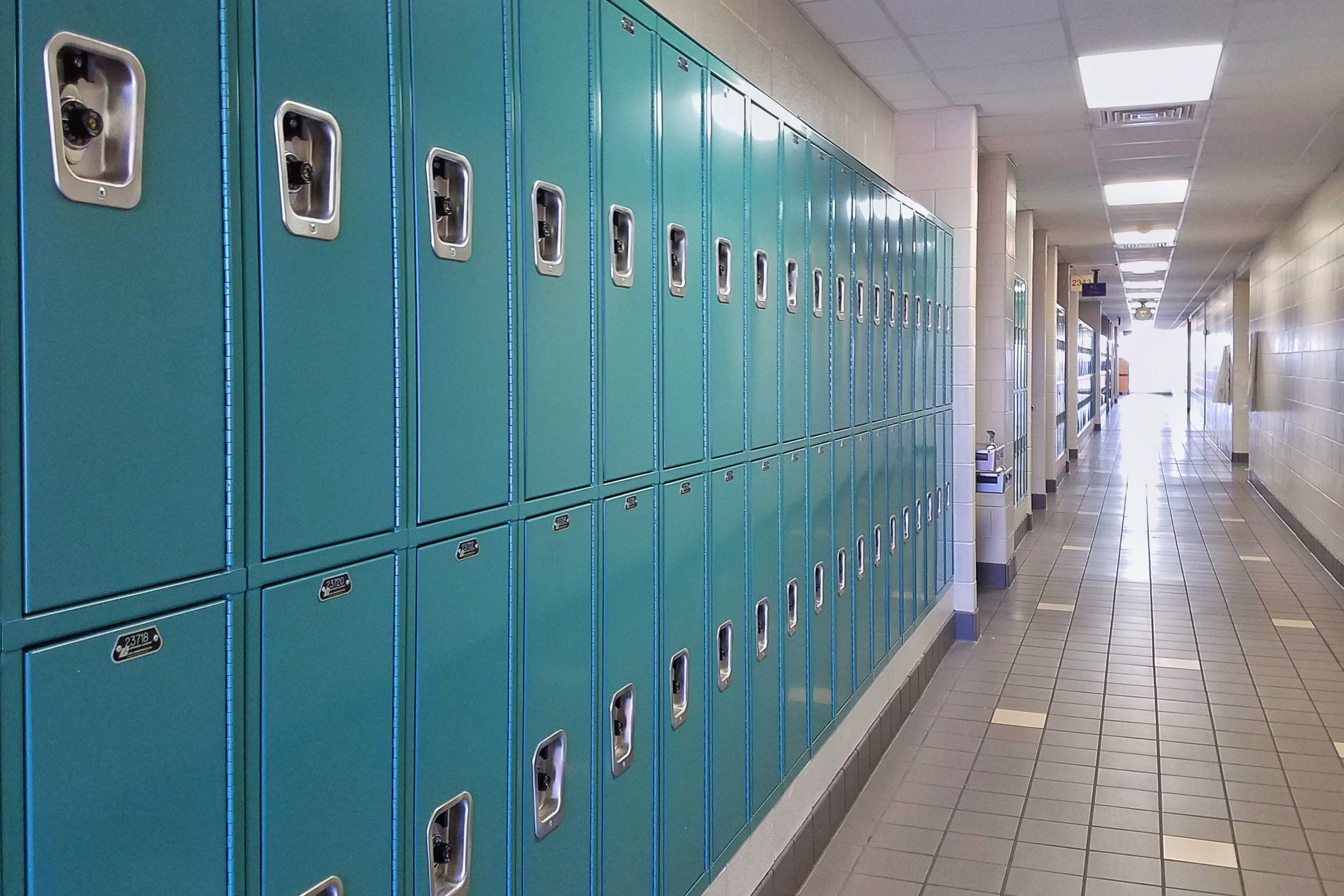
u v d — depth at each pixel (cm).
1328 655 618
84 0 104
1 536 99
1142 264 1585
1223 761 457
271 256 129
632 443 232
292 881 135
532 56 188
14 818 101
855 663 425
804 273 353
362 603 147
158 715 116
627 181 227
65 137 105
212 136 120
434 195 161
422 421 159
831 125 512
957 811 409
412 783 159
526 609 190
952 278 628
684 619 262
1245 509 1218
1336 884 348
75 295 105
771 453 324
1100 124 681
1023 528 1055
